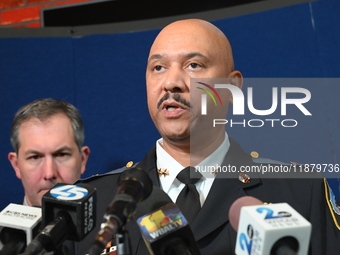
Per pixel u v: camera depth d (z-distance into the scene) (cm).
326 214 103
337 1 182
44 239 75
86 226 81
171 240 77
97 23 218
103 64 202
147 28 201
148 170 110
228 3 204
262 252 65
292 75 182
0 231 87
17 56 204
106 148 197
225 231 99
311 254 98
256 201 76
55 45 205
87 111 200
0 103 201
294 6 186
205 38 106
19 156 154
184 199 101
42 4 249
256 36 188
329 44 181
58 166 152
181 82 102
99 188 115
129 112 198
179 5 208
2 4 254
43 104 156
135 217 85
